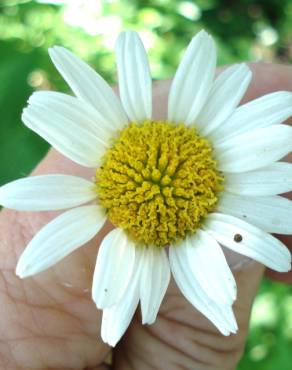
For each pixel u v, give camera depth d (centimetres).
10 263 8
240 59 15
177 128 8
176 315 9
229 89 8
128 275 7
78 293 8
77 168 8
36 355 8
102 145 7
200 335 9
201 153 7
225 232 7
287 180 7
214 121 8
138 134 8
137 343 9
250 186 7
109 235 7
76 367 9
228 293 7
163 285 7
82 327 8
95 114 7
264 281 13
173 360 9
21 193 7
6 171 11
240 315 9
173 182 7
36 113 7
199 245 7
